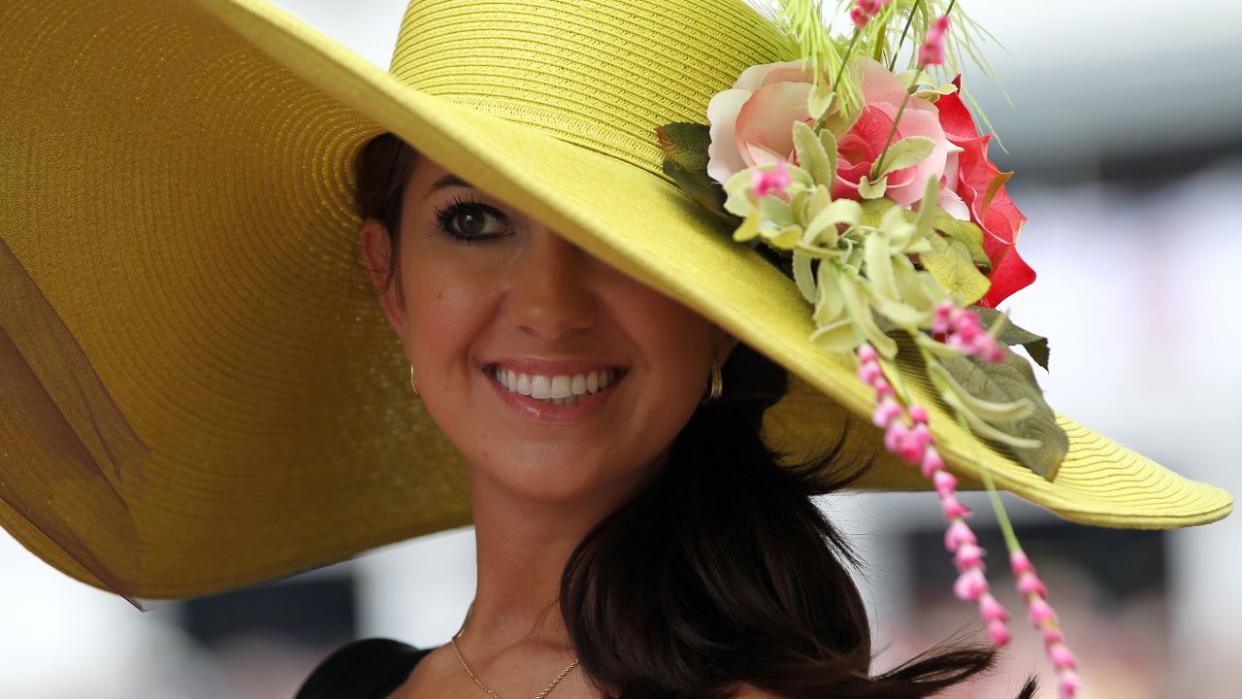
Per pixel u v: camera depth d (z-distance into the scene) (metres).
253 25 2.30
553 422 2.89
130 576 3.57
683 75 2.83
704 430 3.07
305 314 3.70
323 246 3.57
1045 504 2.45
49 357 3.22
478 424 2.97
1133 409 7.65
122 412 3.59
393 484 4.12
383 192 3.22
